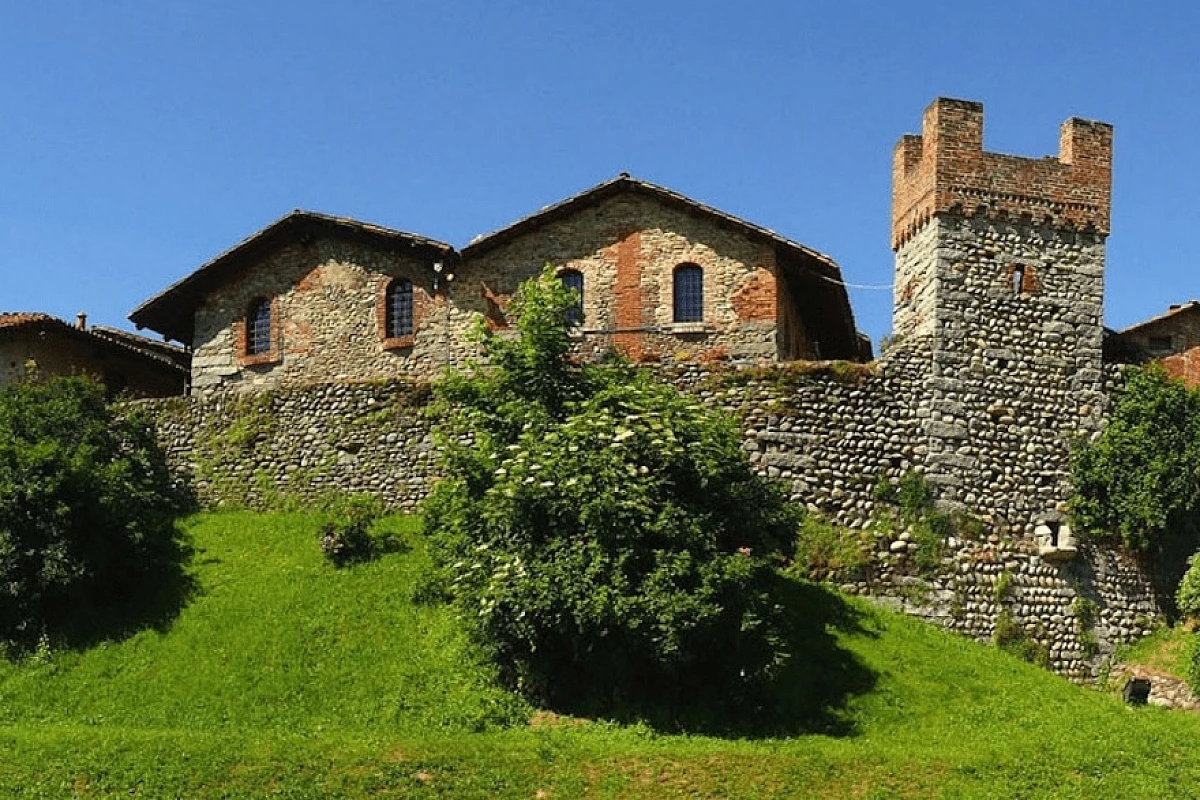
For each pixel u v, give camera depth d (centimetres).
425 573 3189
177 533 3600
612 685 2800
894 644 3200
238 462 3822
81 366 4634
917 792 2505
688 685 2820
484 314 4109
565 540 2770
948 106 3706
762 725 2788
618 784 2495
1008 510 3534
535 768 2541
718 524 2839
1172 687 3312
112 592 3309
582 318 3412
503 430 3073
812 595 3322
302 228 4259
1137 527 3503
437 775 2509
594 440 2878
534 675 2825
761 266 3966
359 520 3431
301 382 4216
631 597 2683
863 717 2866
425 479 3662
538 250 4103
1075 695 3130
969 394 3581
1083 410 3625
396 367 4156
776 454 3516
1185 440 3547
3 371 4419
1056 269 3697
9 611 3194
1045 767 2630
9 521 3219
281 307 4291
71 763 2547
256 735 2708
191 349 4556
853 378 3569
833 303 4203
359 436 3747
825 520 3481
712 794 2477
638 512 2755
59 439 3594
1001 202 3694
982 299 3638
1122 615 3503
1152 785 2589
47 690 2992
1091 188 3747
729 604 2756
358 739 2661
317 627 3108
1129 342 4422
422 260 4188
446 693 2834
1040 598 3478
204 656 3050
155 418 3928
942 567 3456
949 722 2878
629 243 4047
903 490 3503
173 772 2511
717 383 3591
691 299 4000
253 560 3438
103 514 3316
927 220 3697
